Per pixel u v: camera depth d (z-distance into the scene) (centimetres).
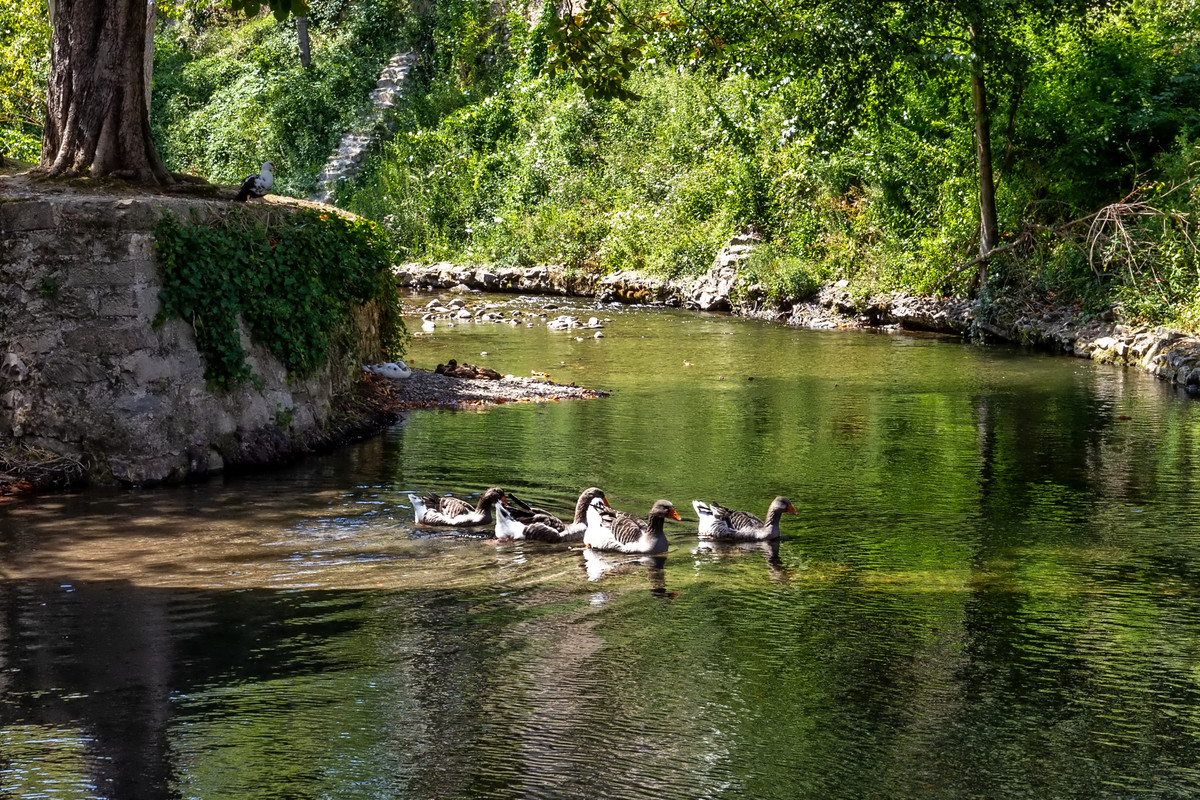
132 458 1244
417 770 605
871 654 777
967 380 1994
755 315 2981
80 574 927
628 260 3438
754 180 3216
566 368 2098
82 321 1245
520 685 717
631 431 1541
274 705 681
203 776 593
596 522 1036
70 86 1440
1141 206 2375
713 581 935
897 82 2450
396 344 1941
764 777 604
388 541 1035
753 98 3303
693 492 1215
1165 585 930
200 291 1295
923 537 1068
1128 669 756
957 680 736
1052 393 1864
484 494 1098
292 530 1065
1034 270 2533
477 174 4056
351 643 782
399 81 4688
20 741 629
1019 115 2595
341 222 1582
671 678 732
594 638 800
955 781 604
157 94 4944
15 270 1252
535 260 3628
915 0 2320
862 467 1345
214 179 4453
